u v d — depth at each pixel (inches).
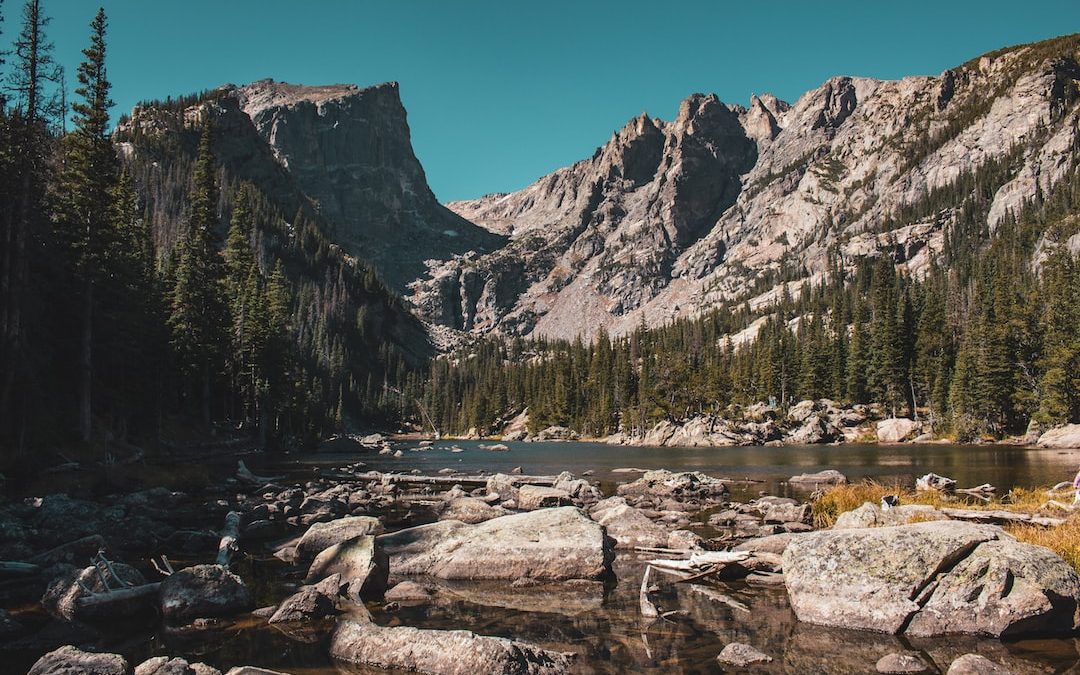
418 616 486.9
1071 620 416.5
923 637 419.5
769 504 1018.7
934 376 3988.7
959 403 3533.5
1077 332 3235.7
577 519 660.1
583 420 5684.1
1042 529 593.3
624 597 541.6
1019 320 3494.1
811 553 486.9
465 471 1927.9
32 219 1635.1
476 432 6604.3
